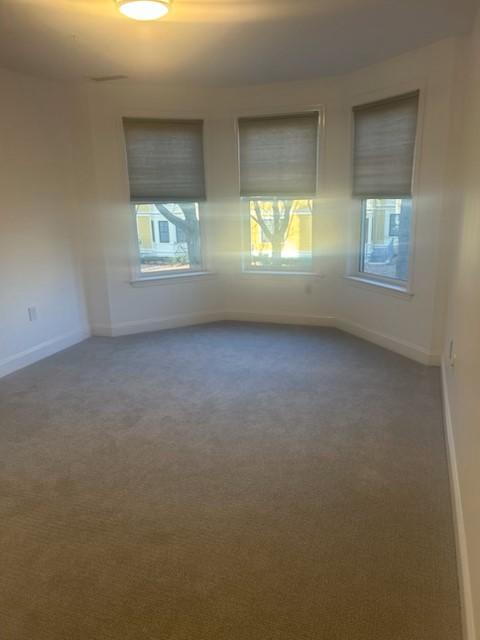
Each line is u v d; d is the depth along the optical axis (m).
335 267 4.93
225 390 3.55
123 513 2.21
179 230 5.12
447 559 1.89
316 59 3.83
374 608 1.68
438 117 3.55
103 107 4.44
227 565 1.89
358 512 2.19
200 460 2.64
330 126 4.56
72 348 4.59
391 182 4.10
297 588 1.77
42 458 2.68
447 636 1.56
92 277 4.84
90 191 4.61
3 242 3.86
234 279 5.33
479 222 2.01
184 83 4.48
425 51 3.58
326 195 4.75
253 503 2.27
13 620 1.67
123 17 2.81
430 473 2.47
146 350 4.48
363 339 4.66
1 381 3.80
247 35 3.18
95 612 1.69
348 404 3.27
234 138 4.86
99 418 3.15
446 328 3.60
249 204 5.14
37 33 3.05
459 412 2.33
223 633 1.60
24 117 4.00
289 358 4.19
